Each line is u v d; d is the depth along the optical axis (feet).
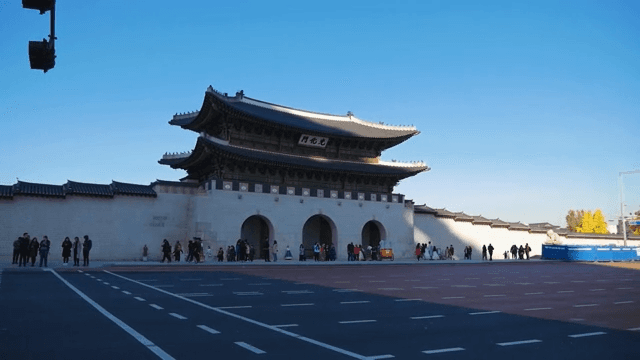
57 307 53.47
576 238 293.84
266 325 44.57
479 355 34.27
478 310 57.93
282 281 94.73
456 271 140.97
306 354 33.42
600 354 35.09
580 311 58.70
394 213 214.90
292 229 186.09
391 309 57.21
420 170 221.46
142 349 33.88
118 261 154.20
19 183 148.46
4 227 141.69
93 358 31.17
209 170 194.80
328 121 236.84
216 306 56.75
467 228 246.27
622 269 161.48
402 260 210.38
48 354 32.07
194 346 35.22
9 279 87.04
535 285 96.02
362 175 209.87
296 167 187.93
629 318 53.16
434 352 34.91
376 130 240.12
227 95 196.34
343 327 44.37
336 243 197.26
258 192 179.93
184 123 221.66
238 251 165.07
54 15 29.96
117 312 50.60
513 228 262.47
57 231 149.07
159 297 64.34
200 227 167.43
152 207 166.09
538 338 40.93
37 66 30.19
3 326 41.93
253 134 195.93
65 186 156.76
